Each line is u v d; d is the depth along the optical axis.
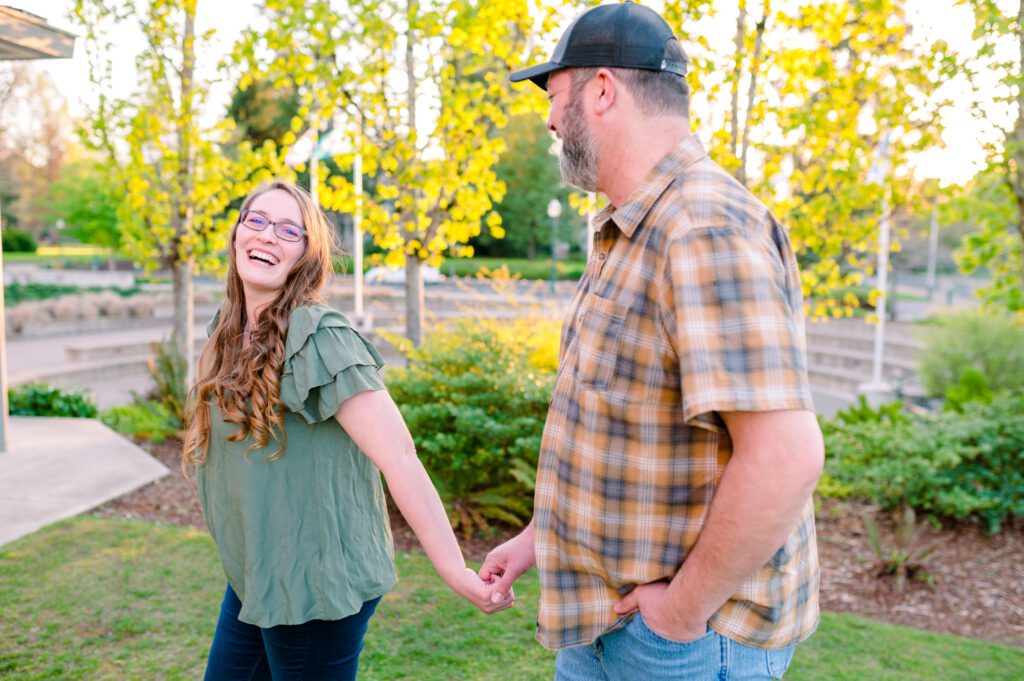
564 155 1.37
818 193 5.38
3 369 5.76
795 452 1.04
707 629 1.28
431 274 27.20
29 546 3.97
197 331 16.72
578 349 1.34
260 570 1.63
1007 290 5.93
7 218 37.50
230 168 6.66
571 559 1.36
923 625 3.69
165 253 7.09
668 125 1.28
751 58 4.86
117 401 10.70
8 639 3.00
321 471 1.64
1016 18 4.17
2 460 5.55
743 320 1.08
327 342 1.60
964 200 5.24
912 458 4.98
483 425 4.36
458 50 5.70
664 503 1.23
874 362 13.87
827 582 4.19
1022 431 4.95
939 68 4.51
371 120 5.80
